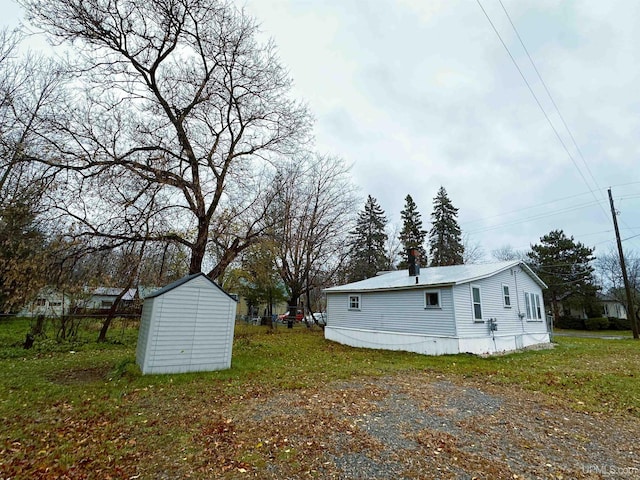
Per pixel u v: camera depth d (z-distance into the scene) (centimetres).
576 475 334
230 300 886
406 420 489
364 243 3756
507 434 441
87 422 469
